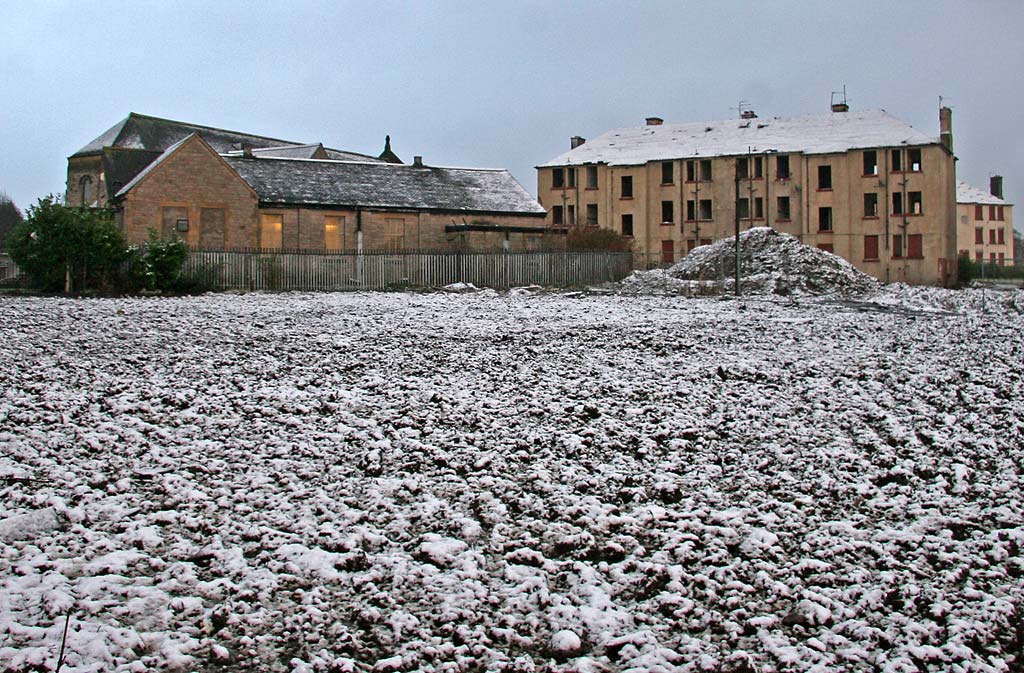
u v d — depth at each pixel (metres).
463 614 5.64
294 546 6.63
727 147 71.69
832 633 5.50
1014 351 18.48
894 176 66.50
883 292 43.84
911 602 5.93
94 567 6.18
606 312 29.48
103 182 60.66
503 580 6.23
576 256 51.47
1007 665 5.21
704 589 6.13
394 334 21.31
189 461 8.93
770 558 6.71
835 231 68.06
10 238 38.06
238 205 48.88
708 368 15.55
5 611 5.50
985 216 111.75
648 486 8.41
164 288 39.94
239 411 11.35
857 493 8.30
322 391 12.77
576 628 5.52
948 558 6.70
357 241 53.19
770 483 8.53
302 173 54.47
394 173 58.34
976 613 5.80
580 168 74.94
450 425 10.74
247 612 5.64
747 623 5.62
